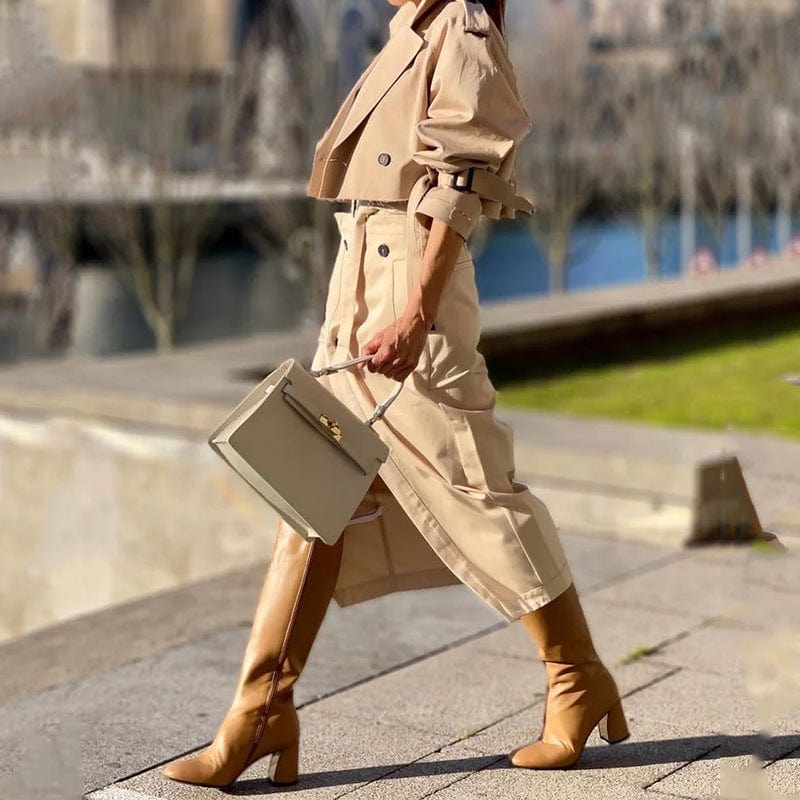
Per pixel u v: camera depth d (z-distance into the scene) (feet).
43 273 159.84
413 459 14.05
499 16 14.07
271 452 12.74
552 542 14.35
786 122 161.07
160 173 155.12
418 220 13.57
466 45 13.35
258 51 152.35
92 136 161.07
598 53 175.52
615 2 172.65
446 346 13.98
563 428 29.66
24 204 160.97
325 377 14.48
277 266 172.55
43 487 36.32
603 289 58.13
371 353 13.80
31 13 161.07
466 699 17.89
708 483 25.96
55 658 20.33
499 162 13.38
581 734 15.03
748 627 14.11
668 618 21.50
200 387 35.68
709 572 24.11
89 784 14.94
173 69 156.46
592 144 176.24
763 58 161.38
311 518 12.88
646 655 19.65
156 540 34.17
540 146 175.63
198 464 33.37
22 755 15.93
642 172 173.88
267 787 14.71
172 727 16.97
